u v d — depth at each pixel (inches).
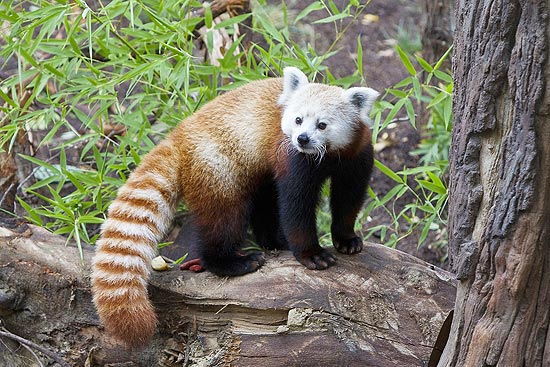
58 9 282.5
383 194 407.8
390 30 511.8
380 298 239.5
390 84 460.4
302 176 255.8
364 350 233.1
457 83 201.8
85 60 308.5
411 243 384.8
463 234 204.8
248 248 312.5
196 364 243.6
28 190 296.4
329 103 258.2
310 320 235.6
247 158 268.7
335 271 247.1
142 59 316.5
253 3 398.3
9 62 417.4
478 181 199.8
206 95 323.9
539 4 177.0
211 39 320.5
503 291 199.9
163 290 252.1
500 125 191.9
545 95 181.0
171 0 310.0
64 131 409.7
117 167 300.5
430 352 233.1
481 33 189.0
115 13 301.7
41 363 247.8
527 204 189.0
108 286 235.1
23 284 253.4
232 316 245.6
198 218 263.1
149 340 245.0
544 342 200.8
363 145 265.3
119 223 244.7
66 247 261.4
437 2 389.7
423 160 390.0
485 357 206.4
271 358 236.8
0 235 258.4
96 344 254.5
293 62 317.7
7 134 303.7
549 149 184.9
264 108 272.7
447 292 240.5
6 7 305.1
